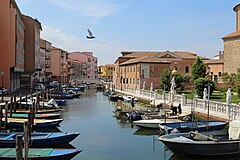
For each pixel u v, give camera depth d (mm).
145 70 59219
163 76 49219
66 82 97938
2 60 46594
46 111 32250
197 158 16031
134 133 23625
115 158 16797
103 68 164375
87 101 53562
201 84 36625
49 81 86500
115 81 83875
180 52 78562
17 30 49781
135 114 28766
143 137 22125
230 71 52438
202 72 47625
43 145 17766
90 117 32906
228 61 52906
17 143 11188
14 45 47062
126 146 19469
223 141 15727
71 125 27594
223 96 38625
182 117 26047
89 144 20000
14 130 23641
